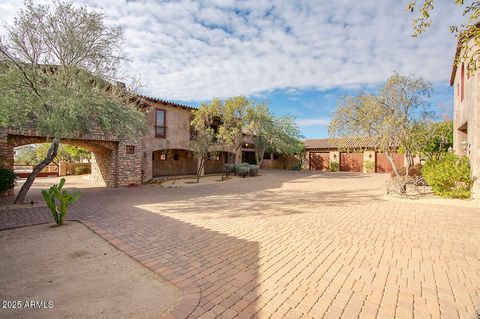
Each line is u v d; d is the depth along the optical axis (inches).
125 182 614.5
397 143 490.0
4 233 240.8
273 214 322.3
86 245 209.8
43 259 180.9
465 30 139.9
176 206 372.2
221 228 258.5
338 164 1184.8
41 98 331.6
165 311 120.2
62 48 354.0
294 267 168.2
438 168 442.6
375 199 433.1
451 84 659.4
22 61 339.9
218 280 149.8
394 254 190.4
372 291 138.0
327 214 322.0
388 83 482.6
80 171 990.4
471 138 416.5
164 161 839.1
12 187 439.5
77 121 361.7
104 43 377.4
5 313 117.3
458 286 143.3
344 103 537.3
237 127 823.7
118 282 148.4
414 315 117.1
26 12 333.4
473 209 343.9
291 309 121.3
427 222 280.5
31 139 458.0
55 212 266.4
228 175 887.7
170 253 191.2
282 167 1384.1
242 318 114.2
